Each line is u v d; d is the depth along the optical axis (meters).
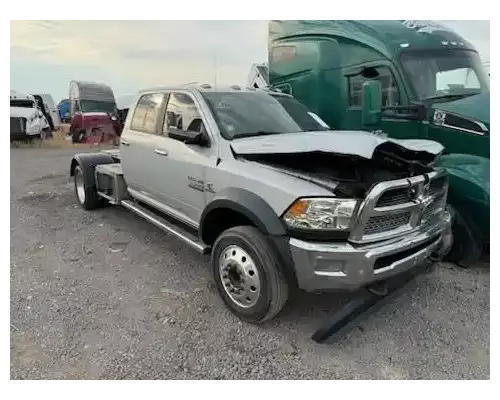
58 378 2.70
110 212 6.39
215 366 2.85
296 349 3.04
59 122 23.34
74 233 5.41
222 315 3.44
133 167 5.14
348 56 6.20
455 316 3.48
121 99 18.59
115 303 3.62
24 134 16.48
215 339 3.13
